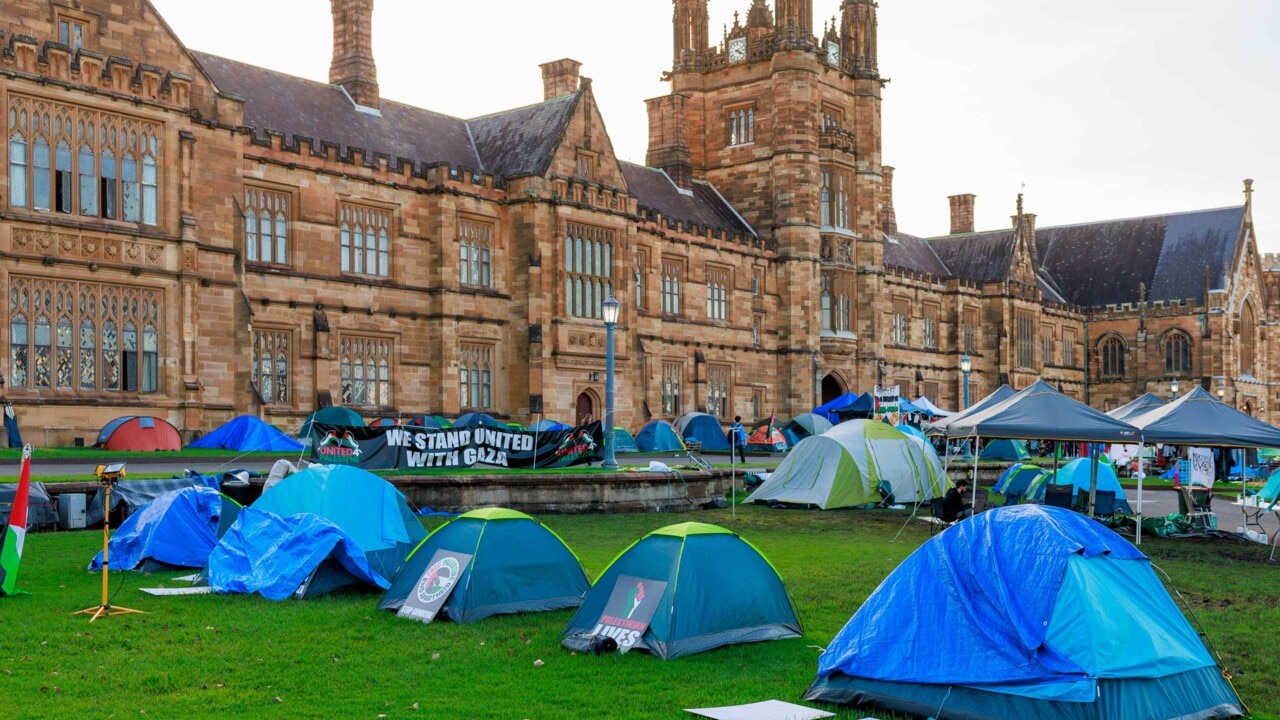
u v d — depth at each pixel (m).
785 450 70.88
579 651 17.42
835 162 89.06
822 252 88.62
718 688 15.55
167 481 30.91
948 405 109.19
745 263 84.06
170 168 46.78
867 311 91.56
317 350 54.69
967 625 14.80
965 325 110.94
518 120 67.94
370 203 57.94
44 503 29.28
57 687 15.01
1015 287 114.56
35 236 42.59
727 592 18.09
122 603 20.61
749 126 88.50
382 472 36.69
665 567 17.92
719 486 42.84
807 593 22.64
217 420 48.50
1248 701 15.41
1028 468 44.81
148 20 47.22
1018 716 13.80
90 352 44.25
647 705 14.71
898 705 14.50
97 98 44.44
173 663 16.44
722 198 89.56
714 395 81.06
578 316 65.69
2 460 37.44
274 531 22.44
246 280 52.38
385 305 58.31
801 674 16.33
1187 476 52.94
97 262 44.16
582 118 66.38
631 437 63.06
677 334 77.75
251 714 14.08
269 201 54.03
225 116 49.66
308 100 59.91
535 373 62.56
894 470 43.06
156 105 46.25
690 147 90.56
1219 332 121.25
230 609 20.36
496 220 63.31
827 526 35.72
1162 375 124.50
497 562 20.09
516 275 63.41
